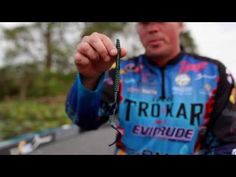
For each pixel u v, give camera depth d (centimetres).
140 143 66
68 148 136
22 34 486
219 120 64
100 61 47
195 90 67
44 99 487
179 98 66
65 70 533
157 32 65
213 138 65
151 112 66
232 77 68
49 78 511
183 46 74
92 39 45
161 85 68
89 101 55
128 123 67
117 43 44
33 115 347
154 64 68
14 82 493
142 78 68
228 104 65
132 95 67
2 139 258
